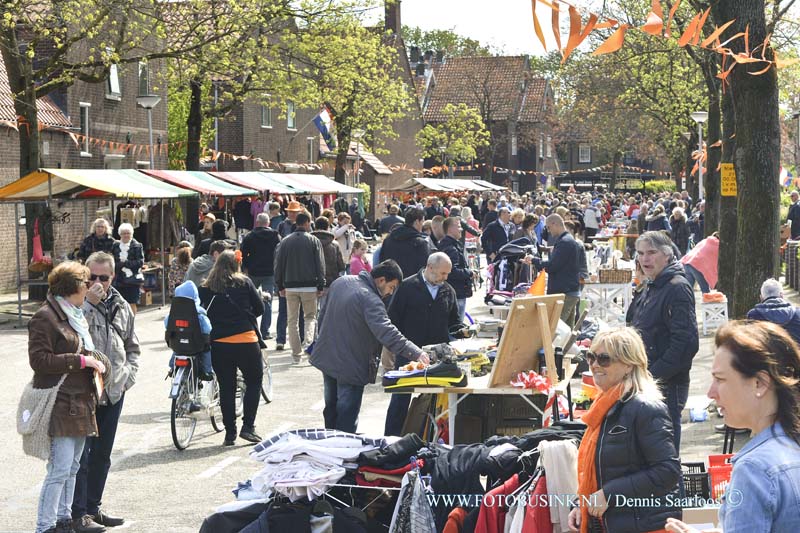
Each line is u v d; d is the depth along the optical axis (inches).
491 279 650.2
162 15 1072.8
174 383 407.8
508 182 3309.5
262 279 703.1
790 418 121.2
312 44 1201.4
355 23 1240.2
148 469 382.9
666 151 2491.4
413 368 323.9
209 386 432.8
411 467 244.4
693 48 839.1
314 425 453.7
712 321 719.7
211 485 360.2
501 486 232.5
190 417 420.5
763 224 412.8
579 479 213.6
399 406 375.9
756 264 414.3
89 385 294.8
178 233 1112.2
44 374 289.6
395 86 1809.8
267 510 242.8
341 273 692.1
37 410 286.8
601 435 210.1
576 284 580.7
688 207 1637.6
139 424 461.7
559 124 3363.7
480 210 1898.4
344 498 246.1
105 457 316.8
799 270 989.2
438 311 400.8
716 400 126.2
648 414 206.8
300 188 1430.9
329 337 363.9
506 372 313.6
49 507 288.7
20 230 1115.9
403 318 401.7
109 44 1285.7
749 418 123.6
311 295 625.0
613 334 212.2
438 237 659.4
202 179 1185.4
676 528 143.8
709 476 242.2
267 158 1943.9
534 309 314.5
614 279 765.3
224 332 413.1
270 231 709.9
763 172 412.2
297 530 237.9
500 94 3297.2
